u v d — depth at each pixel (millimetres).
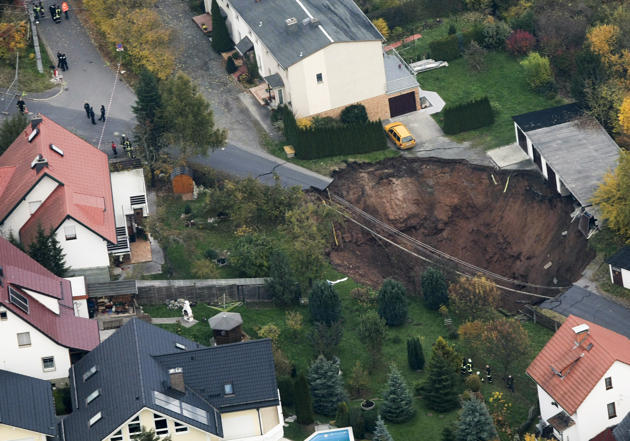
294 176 172000
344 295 156250
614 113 173750
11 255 134000
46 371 127438
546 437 132000
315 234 155000
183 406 117625
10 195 147500
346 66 178250
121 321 142875
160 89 169000
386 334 146750
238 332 141250
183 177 165250
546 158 168375
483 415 124938
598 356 129375
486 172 173875
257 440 121875
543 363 133625
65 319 130875
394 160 175750
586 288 155875
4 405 116000
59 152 150125
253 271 153500
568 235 164875
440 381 133500
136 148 169250
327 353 141750
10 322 124625
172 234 156500
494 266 169250
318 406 132500
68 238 144375
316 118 178375
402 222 172125
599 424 129375
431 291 154125
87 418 117000
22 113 172875
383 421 128125
